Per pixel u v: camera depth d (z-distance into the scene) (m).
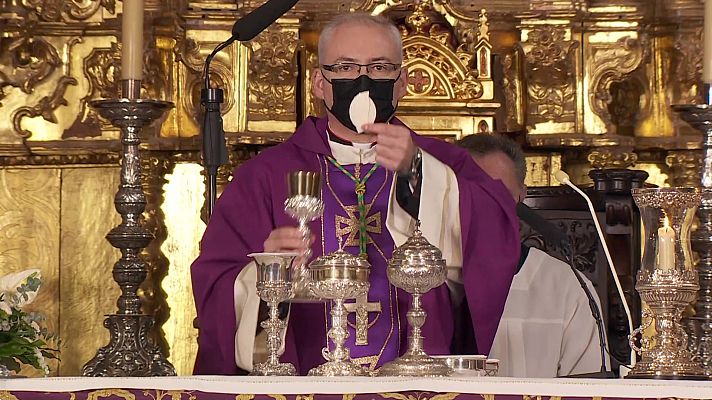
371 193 8.04
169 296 12.29
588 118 12.52
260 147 12.33
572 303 9.07
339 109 7.19
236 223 7.86
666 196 6.37
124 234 10.05
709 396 4.99
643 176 10.14
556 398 5.06
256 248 7.82
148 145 12.11
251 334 6.95
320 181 6.66
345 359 6.25
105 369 9.92
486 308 7.38
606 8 12.56
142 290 12.14
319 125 8.29
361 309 7.65
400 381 5.20
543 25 12.55
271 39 12.30
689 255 6.40
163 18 12.40
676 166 12.41
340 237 7.94
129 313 10.09
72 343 12.27
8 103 12.35
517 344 8.94
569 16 12.48
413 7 12.48
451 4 12.51
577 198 10.18
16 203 12.37
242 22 7.45
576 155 12.52
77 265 12.34
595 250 10.00
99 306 12.33
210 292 7.43
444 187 7.31
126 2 10.06
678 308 6.32
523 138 12.57
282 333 6.95
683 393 5.00
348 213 7.99
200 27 12.41
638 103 12.73
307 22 12.63
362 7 12.52
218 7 12.41
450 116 12.42
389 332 7.69
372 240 7.95
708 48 9.33
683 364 6.18
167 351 12.27
